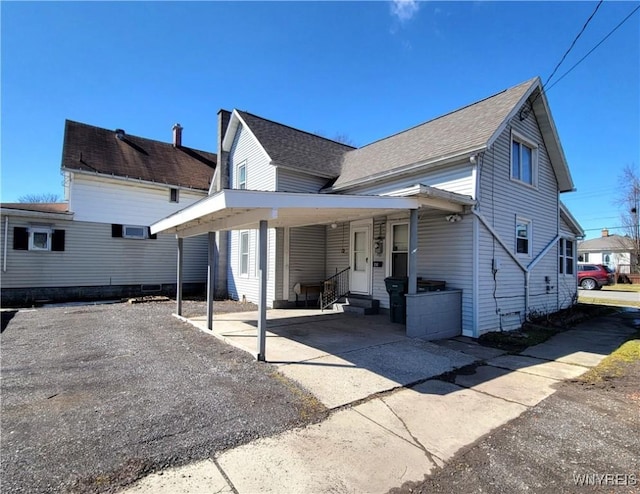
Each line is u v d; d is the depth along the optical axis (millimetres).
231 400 3951
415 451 2979
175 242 15859
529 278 9742
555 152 10844
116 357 5652
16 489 2314
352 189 10898
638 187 26375
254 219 5695
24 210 12211
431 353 6094
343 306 10648
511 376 5074
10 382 4480
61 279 13141
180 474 2549
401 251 9656
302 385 4449
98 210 13984
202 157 18969
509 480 2580
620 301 15227
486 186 8273
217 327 8062
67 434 3113
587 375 5105
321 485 2477
